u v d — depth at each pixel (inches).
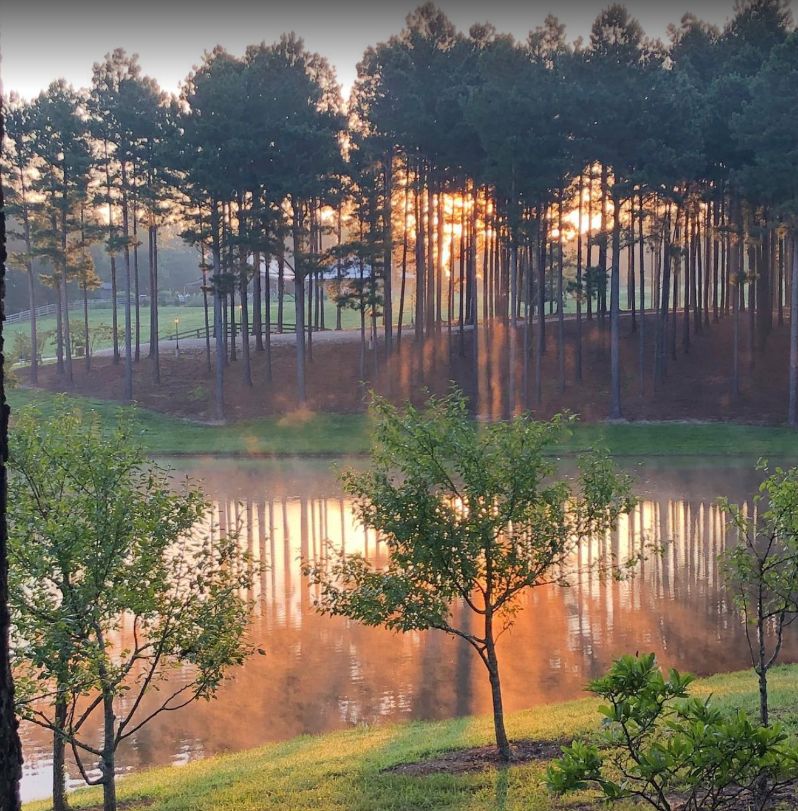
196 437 2135.8
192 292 5369.1
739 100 2182.6
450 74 2309.3
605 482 491.5
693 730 181.3
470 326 2886.3
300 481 1651.1
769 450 1878.7
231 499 1476.4
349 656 732.0
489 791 410.0
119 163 2669.8
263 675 690.2
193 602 443.2
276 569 1021.2
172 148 2261.3
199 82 2351.1
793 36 1962.4
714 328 2605.8
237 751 551.2
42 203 2664.9
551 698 627.5
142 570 421.1
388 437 476.7
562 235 2600.9
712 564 995.9
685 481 1569.9
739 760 182.1
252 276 2642.7
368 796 417.7
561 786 187.0
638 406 2228.1
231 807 416.5
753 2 2480.3
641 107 2026.3
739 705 493.4
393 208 2588.6
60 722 423.8
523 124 2038.6
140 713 622.8
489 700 628.1
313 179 2214.6
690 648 722.8
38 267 4212.6
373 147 2351.1
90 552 404.8
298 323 2317.9
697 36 2615.7
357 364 2546.8
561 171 2054.6
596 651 725.3
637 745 194.5
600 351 2518.5
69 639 392.8
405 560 476.4
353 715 608.1
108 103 2501.2
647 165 1998.0
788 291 3161.9
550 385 2363.4
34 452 413.4
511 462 472.7
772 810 325.7
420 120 2207.2
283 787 441.7
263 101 2263.8
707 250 2620.6
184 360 2711.6
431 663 711.7
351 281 2583.7
